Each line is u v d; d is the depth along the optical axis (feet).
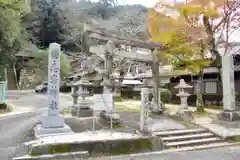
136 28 96.78
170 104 52.85
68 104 47.21
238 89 42.65
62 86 98.22
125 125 24.66
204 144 21.65
